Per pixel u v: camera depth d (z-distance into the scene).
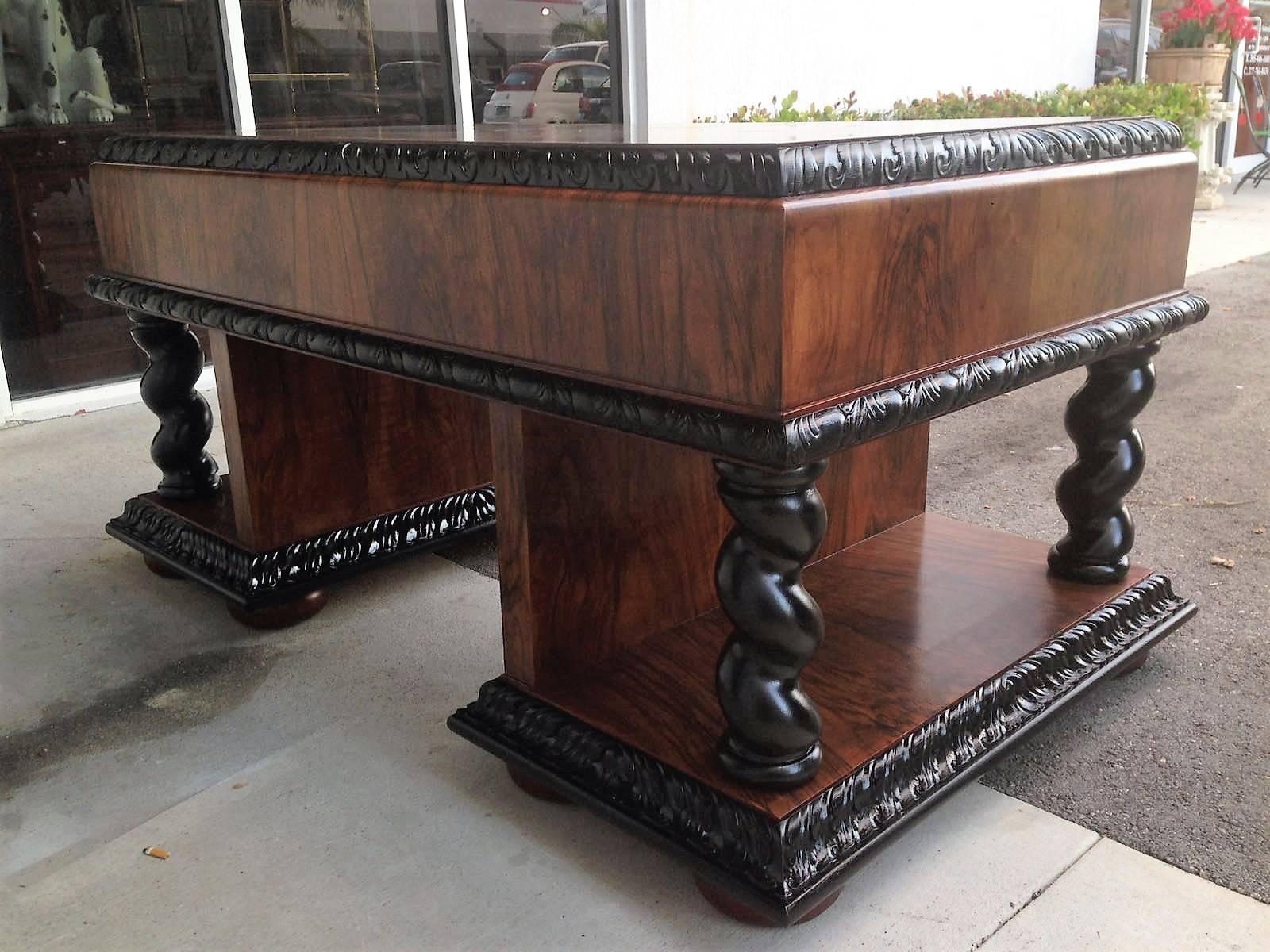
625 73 4.67
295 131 1.74
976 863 1.22
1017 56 7.12
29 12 3.11
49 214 3.25
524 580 1.31
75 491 2.57
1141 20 8.26
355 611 1.93
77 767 1.48
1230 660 1.65
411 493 2.03
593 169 1.00
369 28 3.76
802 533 1.02
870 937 1.12
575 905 1.18
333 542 1.89
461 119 4.03
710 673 1.39
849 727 1.24
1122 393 1.48
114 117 3.32
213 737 1.54
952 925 1.13
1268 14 8.78
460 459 2.10
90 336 3.39
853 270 0.94
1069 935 1.11
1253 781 1.35
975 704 1.30
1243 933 1.11
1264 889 1.17
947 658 1.39
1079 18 7.59
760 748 1.11
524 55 4.21
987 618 1.50
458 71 3.97
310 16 3.61
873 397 0.99
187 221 1.57
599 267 1.01
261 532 1.82
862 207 0.93
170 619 1.92
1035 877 1.20
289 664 1.74
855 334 0.96
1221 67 7.49
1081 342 1.23
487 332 1.15
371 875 1.24
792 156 0.88
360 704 1.62
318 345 1.38
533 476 1.27
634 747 1.22
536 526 1.30
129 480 2.64
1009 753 1.30
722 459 1.00
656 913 1.17
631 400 1.02
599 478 1.36
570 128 1.61
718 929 1.14
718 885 1.10
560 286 1.06
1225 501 2.33
